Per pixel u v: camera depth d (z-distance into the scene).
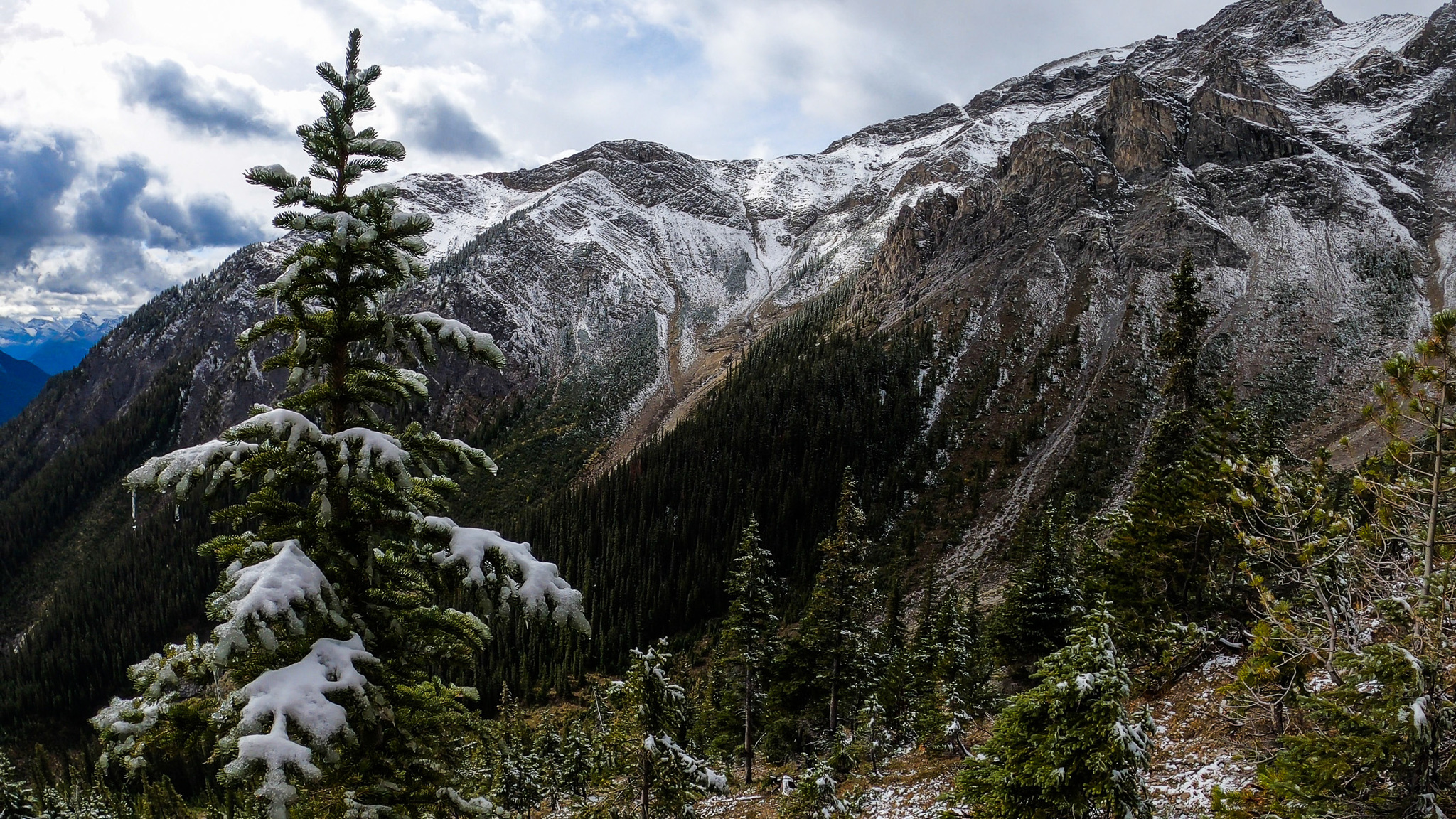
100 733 7.50
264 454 7.86
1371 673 8.87
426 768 8.83
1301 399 120.56
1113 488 103.00
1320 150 191.88
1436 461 8.83
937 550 99.12
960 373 136.88
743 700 44.06
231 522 8.43
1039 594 33.84
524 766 44.50
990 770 13.91
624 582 99.50
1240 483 11.34
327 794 8.22
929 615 56.72
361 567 8.50
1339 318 139.00
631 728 22.09
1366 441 56.03
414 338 8.66
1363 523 9.97
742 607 41.03
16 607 157.25
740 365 174.50
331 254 7.98
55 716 110.75
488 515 152.50
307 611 7.32
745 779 40.69
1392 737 8.68
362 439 7.85
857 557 41.59
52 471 186.50
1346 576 10.17
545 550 111.62
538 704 80.19
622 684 22.45
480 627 9.33
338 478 7.77
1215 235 162.38
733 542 105.12
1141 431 114.06
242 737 6.11
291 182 8.14
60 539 172.00
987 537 99.06
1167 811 14.48
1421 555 9.43
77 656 118.62
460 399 198.50
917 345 145.75
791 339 189.12
